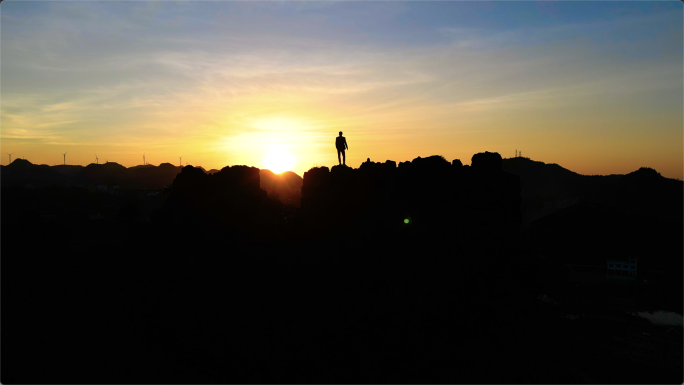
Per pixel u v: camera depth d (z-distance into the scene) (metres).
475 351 28.33
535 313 32.34
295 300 32.44
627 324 79.00
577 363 38.00
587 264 135.62
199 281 34.78
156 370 26.78
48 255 55.19
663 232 170.75
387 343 28.64
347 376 26.16
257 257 35.62
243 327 30.44
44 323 32.88
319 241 36.25
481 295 31.14
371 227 35.62
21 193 178.25
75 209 158.38
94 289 38.84
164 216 38.72
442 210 34.38
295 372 26.52
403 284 32.38
